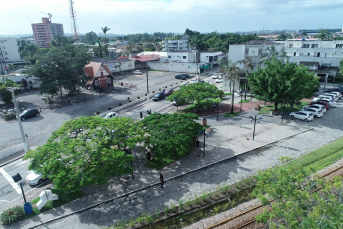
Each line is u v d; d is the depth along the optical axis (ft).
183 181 78.02
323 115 129.70
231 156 91.20
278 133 109.60
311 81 131.95
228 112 140.56
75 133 86.38
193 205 66.64
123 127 82.48
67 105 166.20
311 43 264.31
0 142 112.06
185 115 97.14
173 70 296.51
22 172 88.99
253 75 135.95
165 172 83.10
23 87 207.62
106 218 64.08
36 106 164.86
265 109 142.72
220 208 65.87
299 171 54.24
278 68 120.57
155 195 72.18
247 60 156.87
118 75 277.03
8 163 96.17
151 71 303.07
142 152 97.60
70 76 169.78
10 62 348.79
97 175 64.85
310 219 45.68
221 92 138.51
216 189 73.31
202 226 59.47
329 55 225.56
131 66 302.25
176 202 68.80
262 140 103.35
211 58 306.14
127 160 70.13
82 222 63.05
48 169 65.67
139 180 79.36
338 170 78.18
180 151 78.33
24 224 62.95
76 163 66.95
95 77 203.41
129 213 65.51
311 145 96.99
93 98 182.29
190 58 302.86
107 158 67.41
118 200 70.74
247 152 94.17
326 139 101.35
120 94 192.44
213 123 124.67
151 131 86.94
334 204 48.52
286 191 50.98
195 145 99.14
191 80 223.10
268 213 53.06
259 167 83.56
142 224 61.26
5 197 74.84
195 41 414.21
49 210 67.67
